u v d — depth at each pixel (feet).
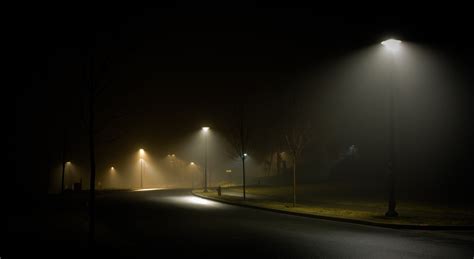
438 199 104.42
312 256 38.55
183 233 55.26
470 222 60.44
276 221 69.05
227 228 60.29
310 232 55.31
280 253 40.14
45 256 39.52
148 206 103.60
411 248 42.55
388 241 47.19
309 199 112.57
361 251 40.98
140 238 50.98
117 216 79.77
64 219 74.84
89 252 41.27
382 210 80.33
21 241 49.08
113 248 43.75
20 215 82.12
